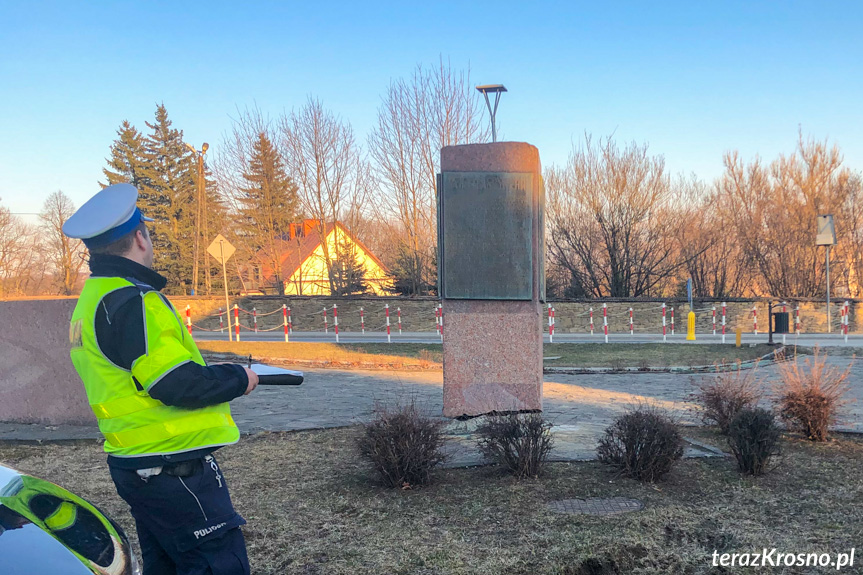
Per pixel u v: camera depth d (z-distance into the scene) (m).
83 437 7.14
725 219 34.06
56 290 57.69
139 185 46.66
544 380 12.65
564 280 32.00
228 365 2.51
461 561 3.91
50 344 7.72
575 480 5.43
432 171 29.39
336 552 4.07
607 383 12.05
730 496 5.04
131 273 2.46
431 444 5.45
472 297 7.79
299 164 30.31
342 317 26.72
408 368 14.65
